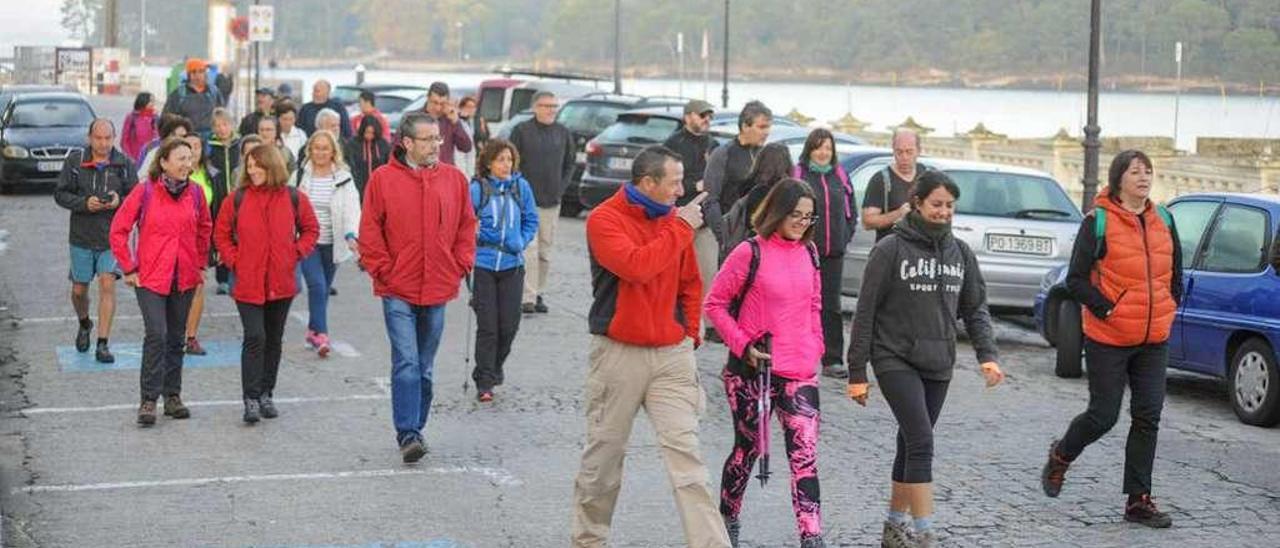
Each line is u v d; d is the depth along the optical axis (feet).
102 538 48.49
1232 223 69.72
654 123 134.82
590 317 44.65
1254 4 435.94
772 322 45.88
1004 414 68.33
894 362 46.19
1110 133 353.51
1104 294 51.11
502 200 67.62
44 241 120.67
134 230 66.80
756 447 46.57
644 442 61.11
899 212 72.84
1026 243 87.66
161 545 47.85
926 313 46.24
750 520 51.39
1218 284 68.90
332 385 71.61
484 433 62.64
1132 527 51.11
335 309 93.61
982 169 89.86
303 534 49.16
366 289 101.96
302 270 78.18
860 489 55.21
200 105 130.41
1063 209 89.35
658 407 44.24
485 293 67.77
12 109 159.84
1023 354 85.05
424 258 57.47
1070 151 184.85
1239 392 67.62
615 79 245.24
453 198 58.08
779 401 46.16
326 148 77.10
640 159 43.86
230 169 88.94
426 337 58.75
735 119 143.02
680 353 44.52
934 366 46.26
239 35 266.57
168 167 63.10
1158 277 51.16
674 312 44.52
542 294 96.78
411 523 50.44
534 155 91.86
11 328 85.30
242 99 324.19
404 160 57.62
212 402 67.77
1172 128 369.09
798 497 45.60
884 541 47.62
